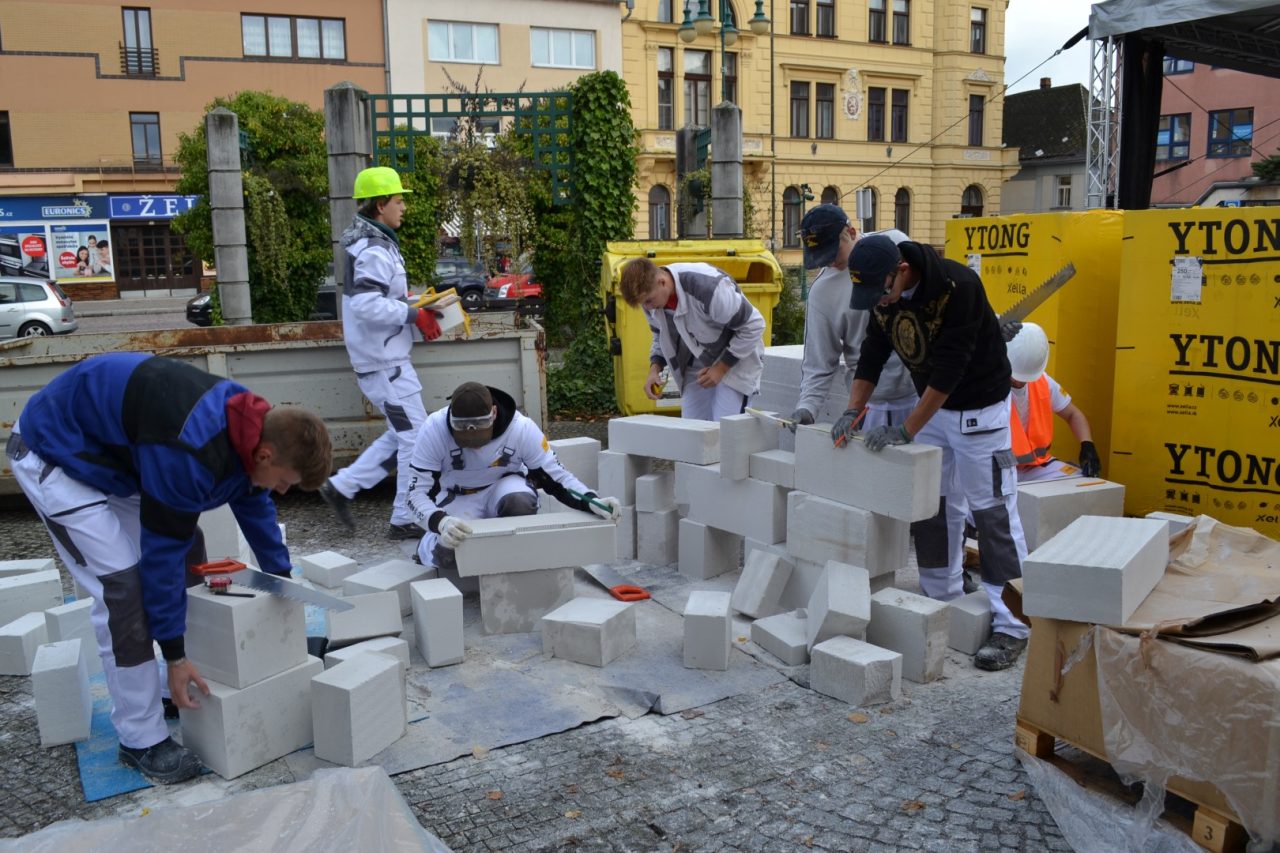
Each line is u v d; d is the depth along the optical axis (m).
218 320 14.20
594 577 4.89
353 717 3.09
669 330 5.41
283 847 2.34
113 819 2.55
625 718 3.47
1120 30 10.50
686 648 3.86
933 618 3.71
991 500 3.95
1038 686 2.95
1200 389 4.83
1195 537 3.25
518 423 4.51
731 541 5.05
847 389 5.07
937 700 3.59
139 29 29.42
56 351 6.72
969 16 38.75
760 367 5.46
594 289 10.48
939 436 4.09
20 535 5.96
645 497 5.16
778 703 3.57
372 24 30.44
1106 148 11.48
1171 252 4.84
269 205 12.23
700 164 12.52
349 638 3.89
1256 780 2.36
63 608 3.95
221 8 29.61
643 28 32.81
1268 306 4.55
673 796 2.96
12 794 3.02
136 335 6.87
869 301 3.47
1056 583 2.80
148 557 2.84
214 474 2.75
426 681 3.76
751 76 34.84
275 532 3.34
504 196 10.32
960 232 6.26
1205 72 34.06
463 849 2.71
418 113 10.23
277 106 14.34
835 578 3.90
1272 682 2.33
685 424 5.09
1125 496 5.17
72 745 3.31
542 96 10.27
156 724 3.09
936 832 2.77
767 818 2.85
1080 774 2.89
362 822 2.42
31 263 29.89
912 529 5.10
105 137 29.77
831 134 37.22
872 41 37.25
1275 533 4.66
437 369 6.62
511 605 4.21
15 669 3.90
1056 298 5.50
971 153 40.06
